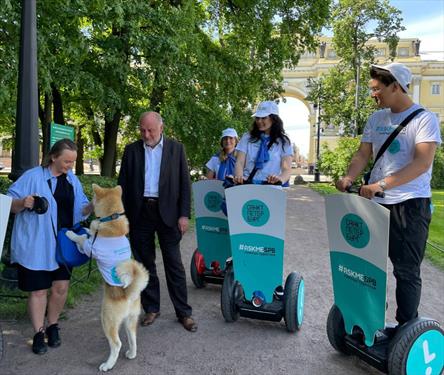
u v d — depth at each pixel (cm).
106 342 389
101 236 348
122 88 1010
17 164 480
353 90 2850
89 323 430
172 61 941
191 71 1066
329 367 352
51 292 374
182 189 428
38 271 357
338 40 2797
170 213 418
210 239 536
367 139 353
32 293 361
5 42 613
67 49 687
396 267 325
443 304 520
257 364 356
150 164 416
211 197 523
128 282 336
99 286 539
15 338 390
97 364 349
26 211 355
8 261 481
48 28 656
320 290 561
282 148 430
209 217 530
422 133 308
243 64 1312
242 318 455
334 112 2973
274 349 383
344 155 2320
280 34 1445
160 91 1098
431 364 316
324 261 722
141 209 418
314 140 5047
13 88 636
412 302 320
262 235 398
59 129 653
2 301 461
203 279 553
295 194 2017
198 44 1081
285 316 410
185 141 1148
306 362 360
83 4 634
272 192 386
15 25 581
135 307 353
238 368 348
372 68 325
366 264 309
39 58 634
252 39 1418
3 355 356
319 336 413
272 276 402
